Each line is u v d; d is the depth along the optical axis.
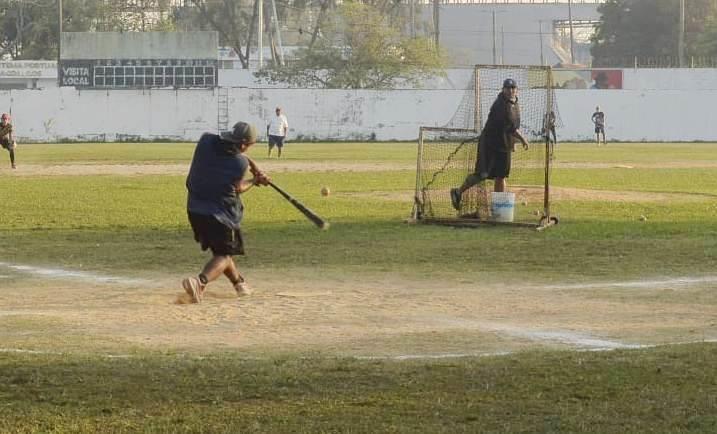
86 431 14.27
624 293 25.66
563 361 17.94
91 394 15.99
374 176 67.56
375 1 181.50
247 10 197.12
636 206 47.88
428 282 27.44
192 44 145.00
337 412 15.09
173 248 33.97
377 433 14.12
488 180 41.53
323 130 138.12
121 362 17.95
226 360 18.14
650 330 21.22
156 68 145.00
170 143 130.75
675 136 139.38
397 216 43.31
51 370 17.34
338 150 109.06
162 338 20.42
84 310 23.28
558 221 40.91
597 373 17.09
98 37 144.62
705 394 15.82
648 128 139.38
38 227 39.56
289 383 16.55
